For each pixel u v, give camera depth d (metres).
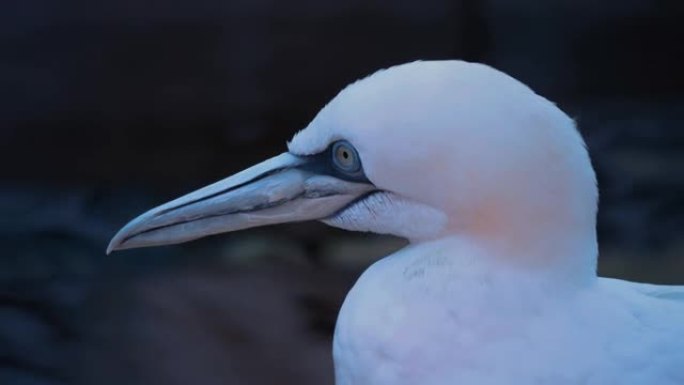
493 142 5.62
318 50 18.88
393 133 5.76
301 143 6.35
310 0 18.70
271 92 18.86
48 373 12.99
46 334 13.63
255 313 13.50
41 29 18.38
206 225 6.62
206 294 13.91
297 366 12.62
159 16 18.55
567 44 20.03
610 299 5.88
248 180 6.56
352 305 6.00
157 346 13.06
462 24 19.20
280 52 18.83
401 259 6.01
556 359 5.66
